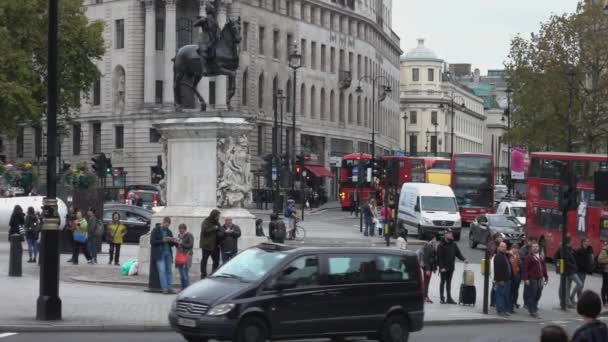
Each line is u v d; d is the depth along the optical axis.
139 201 86.12
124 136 137.38
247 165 42.00
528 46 100.12
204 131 40.84
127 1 137.25
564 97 97.62
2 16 90.31
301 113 156.50
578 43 97.44
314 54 160.75
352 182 126.06
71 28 96.50
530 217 68.00
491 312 40.12
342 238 77.12
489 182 98.88
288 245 26.64
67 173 85.56
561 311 43.00
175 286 38.66
